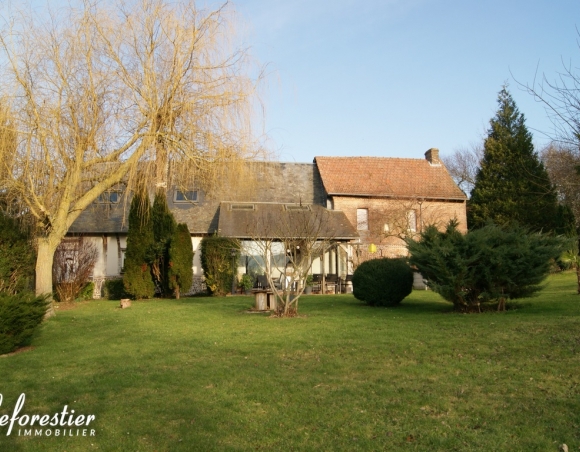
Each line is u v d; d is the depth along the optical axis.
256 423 5.06
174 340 9.55
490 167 34.31
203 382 6.48
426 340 8.64
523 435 4.56
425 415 5.15
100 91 13.09
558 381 6.02
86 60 12.88
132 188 14.43
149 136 13.58
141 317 13.19
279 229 14.95
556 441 4.41
